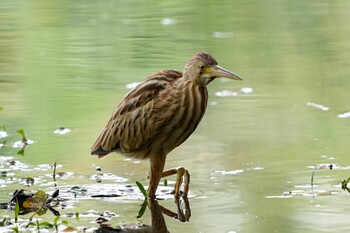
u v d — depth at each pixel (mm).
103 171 11672
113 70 18141
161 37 21953
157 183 10617
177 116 10641
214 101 15617
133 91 10930
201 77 10617
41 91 16328
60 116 14531
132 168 11867
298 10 25750
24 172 11539
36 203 10148
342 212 9812
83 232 9133
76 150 12641
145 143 10797
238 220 9602
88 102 15500
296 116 14492
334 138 13148
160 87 10719
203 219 9680
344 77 17359
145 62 18859
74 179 11266
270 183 11023
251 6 26625
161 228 9367
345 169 11547
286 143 12898
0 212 9906
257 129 13719
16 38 21781
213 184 11031
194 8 26391
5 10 25812
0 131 13648
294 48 20391
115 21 24188
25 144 12945
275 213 9828
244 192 10664
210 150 12617
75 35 22266
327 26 23156
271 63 18812
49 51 20266
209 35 22172
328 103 15336
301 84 16797
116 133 11008
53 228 9211
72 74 17844
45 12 25562
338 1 27359
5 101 15555
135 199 10500
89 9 26234
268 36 21953
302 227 9297
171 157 12320
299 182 11031
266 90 16391
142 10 26156
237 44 20875
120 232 9195
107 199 10477
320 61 18922
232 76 10508
